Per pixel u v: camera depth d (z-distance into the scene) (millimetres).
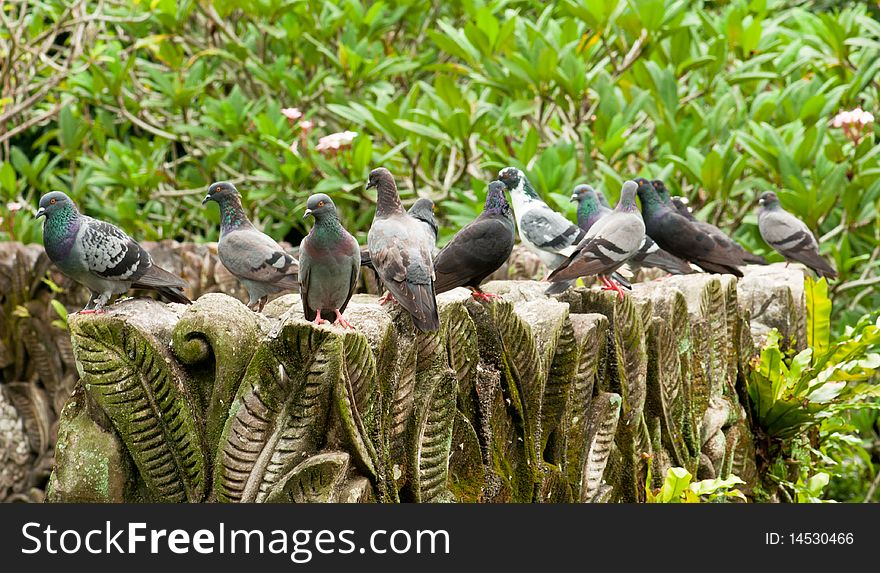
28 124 12984
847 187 11688
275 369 3951
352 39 13672
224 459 3916
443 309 4820
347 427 3930
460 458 4797
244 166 14500
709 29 13398
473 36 12078
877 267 14008
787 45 14242
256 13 13633
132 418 3955
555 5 16344
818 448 9750
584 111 13812
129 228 13672
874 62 13336
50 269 10195
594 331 5625
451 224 14406
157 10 13336
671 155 11758
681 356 6793
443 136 11266
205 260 10008
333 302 5102
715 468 7340
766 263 10930
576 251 7277
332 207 4918
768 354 8117
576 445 5578
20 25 12828
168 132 14445
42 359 10078
